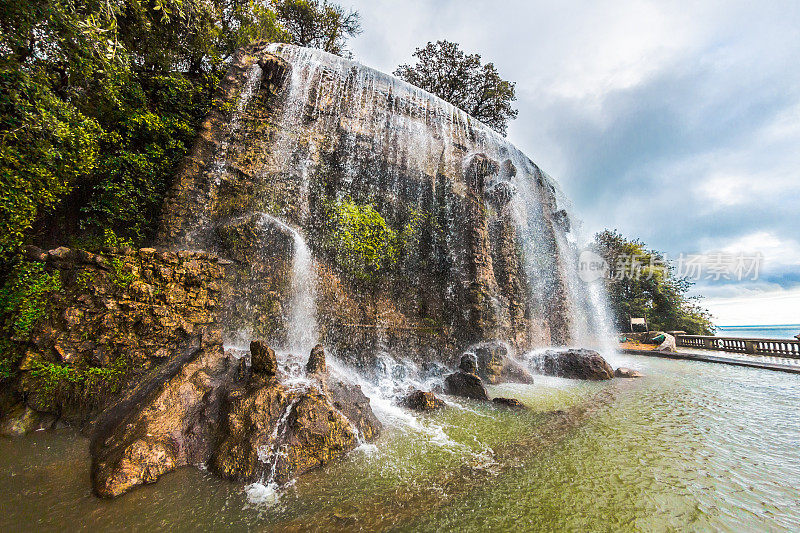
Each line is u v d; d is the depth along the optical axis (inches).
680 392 412.8
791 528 150.6
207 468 194.9
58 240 353.4
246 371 262.5
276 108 500.7
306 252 448.5
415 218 567.5
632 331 1168.8
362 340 449.7
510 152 763.4
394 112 619.2
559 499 177.3
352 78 598.2
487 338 490.0
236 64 502.0
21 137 264.1
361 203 525.0
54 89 330.6
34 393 233.1
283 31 744.3
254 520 153.9
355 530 149.6
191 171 408.8
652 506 170.1
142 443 186.7
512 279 597.3
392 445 243.9
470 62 1023.0
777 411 330.3
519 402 352.5
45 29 272.7
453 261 558.6
